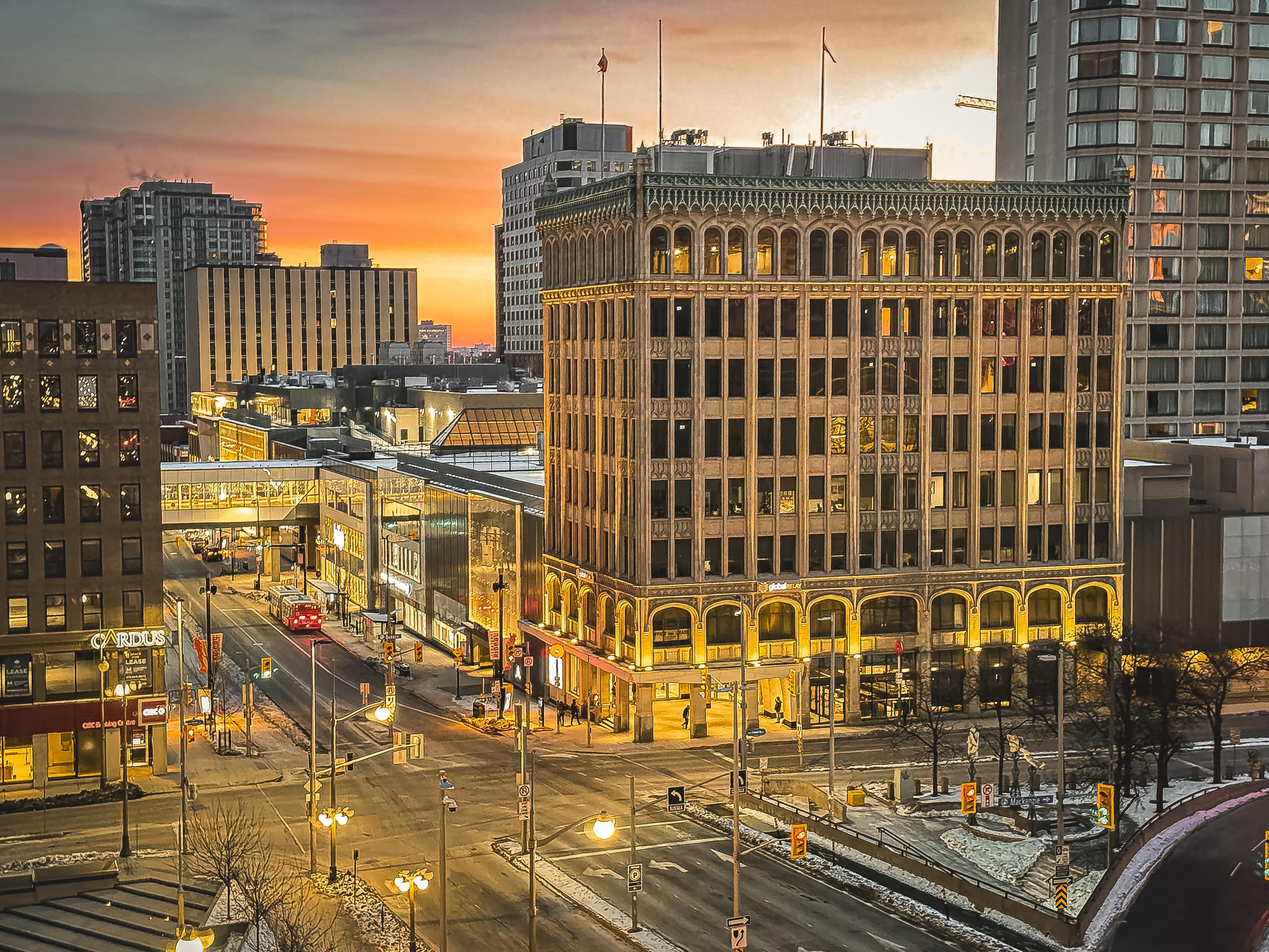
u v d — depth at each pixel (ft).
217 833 229.66
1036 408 352.69
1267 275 522.06
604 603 344.49
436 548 441.68
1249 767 303.07
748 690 333.42
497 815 268.82
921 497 345.92
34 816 269.64
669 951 200.64
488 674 396.98
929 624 346.95
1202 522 370.73
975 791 254.27
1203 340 520.01
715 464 330.95
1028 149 541.34
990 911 219.20
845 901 223.51
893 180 338.75
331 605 497.87
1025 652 351.46
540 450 520.83
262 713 352.49
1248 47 509.76
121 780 294.25
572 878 233.14
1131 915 216.95
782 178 331.77
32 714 292.20
